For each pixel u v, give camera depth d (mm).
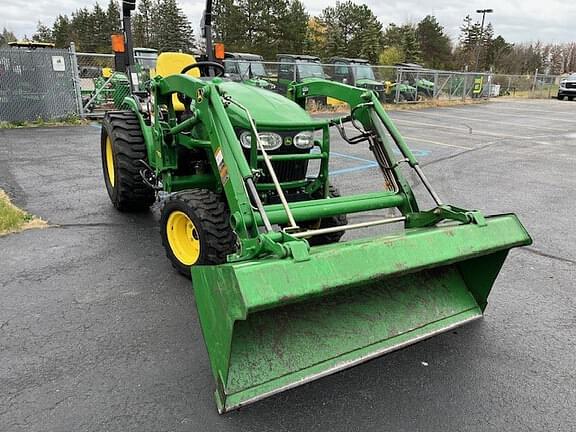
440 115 18625
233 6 43812
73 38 54250
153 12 52750
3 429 2295
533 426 2447
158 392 2590
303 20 46312
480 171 8523
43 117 12047
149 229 4977
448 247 2727
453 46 64812
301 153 3867
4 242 4512
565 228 5547
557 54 70250
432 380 2773
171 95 4148
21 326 3152
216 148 3266
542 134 14016
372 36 50156
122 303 3488
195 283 2494
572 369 2910
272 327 2617
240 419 2434
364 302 2926
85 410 2438
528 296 3820
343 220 4117
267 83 15109
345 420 2455
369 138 3830
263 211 2824
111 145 5137
